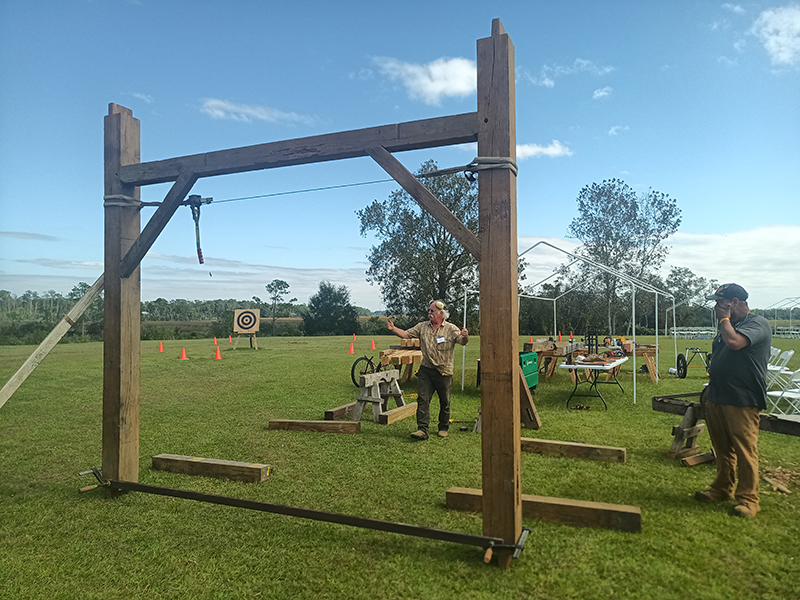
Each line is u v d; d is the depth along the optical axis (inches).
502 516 125.3
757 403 152.3
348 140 146.7
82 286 1631.4
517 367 127.3
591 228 1563.7
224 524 151.9
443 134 134.1
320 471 203.8
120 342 180.1
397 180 139.6
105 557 132.0
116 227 181.2
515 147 130.5
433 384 262.7
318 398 388.8
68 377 511.8
